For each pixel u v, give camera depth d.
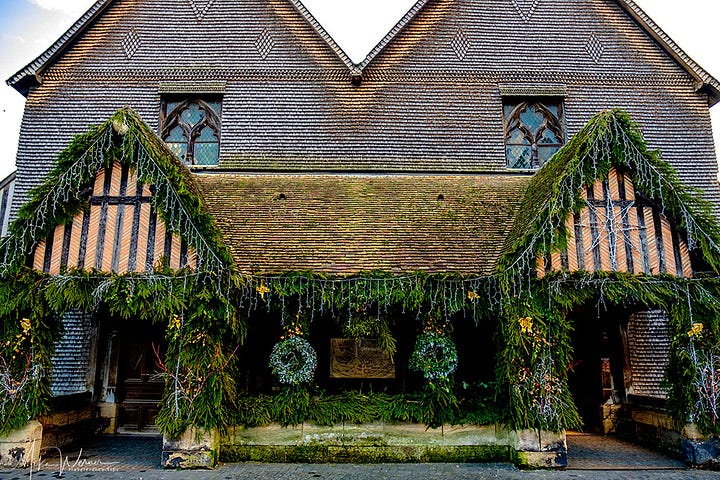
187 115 11.57
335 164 11.14
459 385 7.74
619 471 6.90
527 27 12.12
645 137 11.45
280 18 12.00
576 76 11.79
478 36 12.04
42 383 7.05
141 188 7.33
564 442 6.96
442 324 7.49
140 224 7.23
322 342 8.67
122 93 11.36
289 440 7.39
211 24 11.90
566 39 12.05
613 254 7.36
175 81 11.49
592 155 7.31
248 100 11.48
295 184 10.34
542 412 6.82
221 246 6.83
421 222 8.94
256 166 11.09
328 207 9.39
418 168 11.20
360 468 7.00
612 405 9.94
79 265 7.11
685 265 7.38
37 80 11.22
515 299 6.95
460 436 7.43
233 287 6.94
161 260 7.00
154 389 10.15
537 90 11.66
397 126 11.43
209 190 9.98
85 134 7.23
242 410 7.33
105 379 10.07
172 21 11.87
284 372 7.32
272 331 8.77
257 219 8.93
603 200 7.58
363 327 7.22
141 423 10.01
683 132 11.50
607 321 10.34
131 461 7.45
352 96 11.57
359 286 7.04
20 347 6.90
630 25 12.17
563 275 6.96
